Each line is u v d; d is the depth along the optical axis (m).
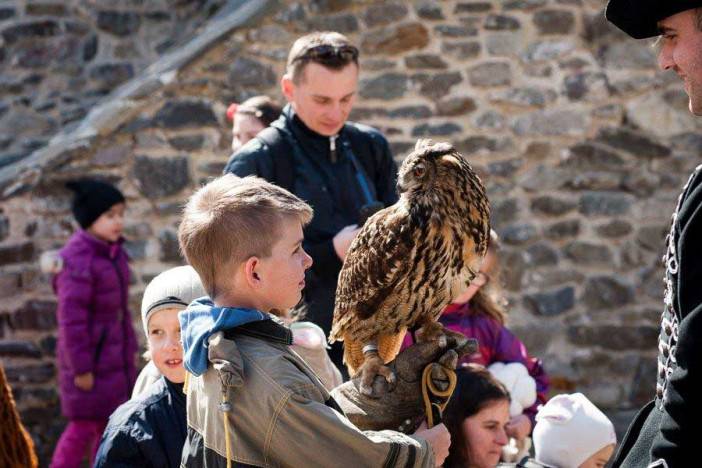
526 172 11.70
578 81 11.62
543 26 11.56
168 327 4.77
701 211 3.34
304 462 3.42
